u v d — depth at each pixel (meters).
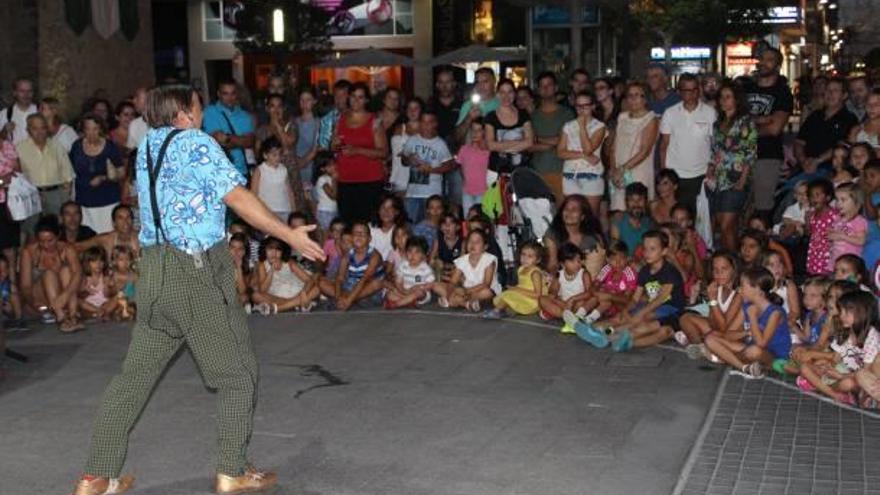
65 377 7.25
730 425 5.99
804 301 7.82
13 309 9.51
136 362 4.93
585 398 6.54
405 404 6.46
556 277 9.19
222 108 11.14
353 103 11.18
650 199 10.44
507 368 7.30
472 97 11.81
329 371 7.27
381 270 9.98
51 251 9.44
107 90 15.08
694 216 9.87
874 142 9.98
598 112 11.84
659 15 26.30
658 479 5.17
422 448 5.67
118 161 10.94
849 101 11.88
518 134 10.98
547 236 9.41
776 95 10.80
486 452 5.59
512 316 9.03
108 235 9.98
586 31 23.61
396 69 29.83
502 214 10.39
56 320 9.30
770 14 32.06
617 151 10.52
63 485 5.23
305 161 12.13
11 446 5.80
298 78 24.88
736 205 10.11
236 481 5.04
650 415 6.18
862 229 8.26
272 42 23.47
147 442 5.84
